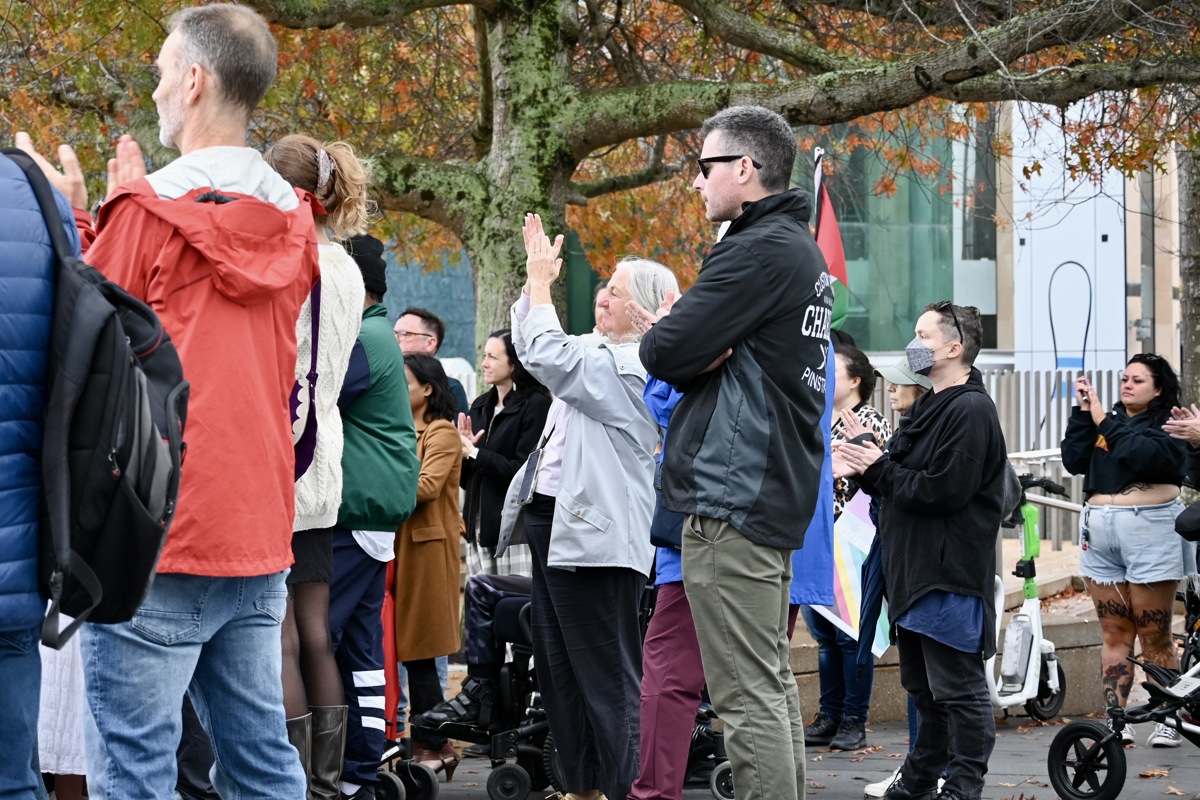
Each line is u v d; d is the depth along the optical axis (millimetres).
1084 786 7523
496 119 11211
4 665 3162
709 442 4652
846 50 12844
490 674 7270
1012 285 25656
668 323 4613
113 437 3100
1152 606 8883
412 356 7926
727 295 4590
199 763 5449
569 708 5930
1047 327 25500
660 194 16797
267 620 4000
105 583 3178
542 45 11070
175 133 4031
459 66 14602
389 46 13719
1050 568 13383
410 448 6074
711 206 4984
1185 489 12531
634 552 5711
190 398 3691
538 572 5980
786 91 10195
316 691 5266
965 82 10172
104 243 3719
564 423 5961
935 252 25688
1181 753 8672
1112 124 12445
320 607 5328
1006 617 11219
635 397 5707
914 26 11547
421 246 18438
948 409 6363
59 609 3094
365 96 13773
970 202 24594
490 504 8758
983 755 6332
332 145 5480
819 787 7480
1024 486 9148
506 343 8977
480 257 11094
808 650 9289
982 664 6438
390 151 11320
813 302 4766
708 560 4676
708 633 4680
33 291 3105
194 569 3686
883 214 25453
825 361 4930
